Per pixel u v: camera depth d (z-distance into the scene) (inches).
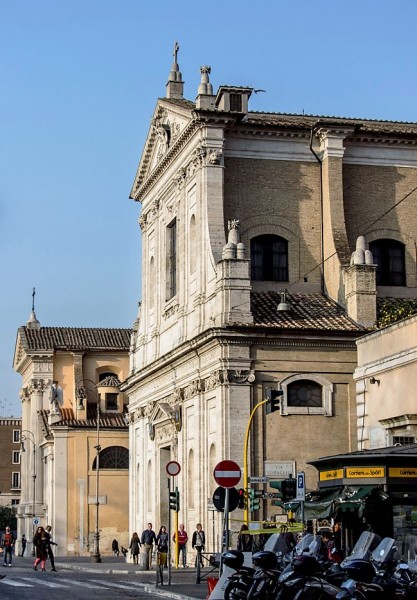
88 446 3309.5
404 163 2201.0
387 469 1229.1
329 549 1256.2
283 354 1956.2
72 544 3255.4
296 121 2188.7
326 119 2253.9
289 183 2151.8
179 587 1450.5
